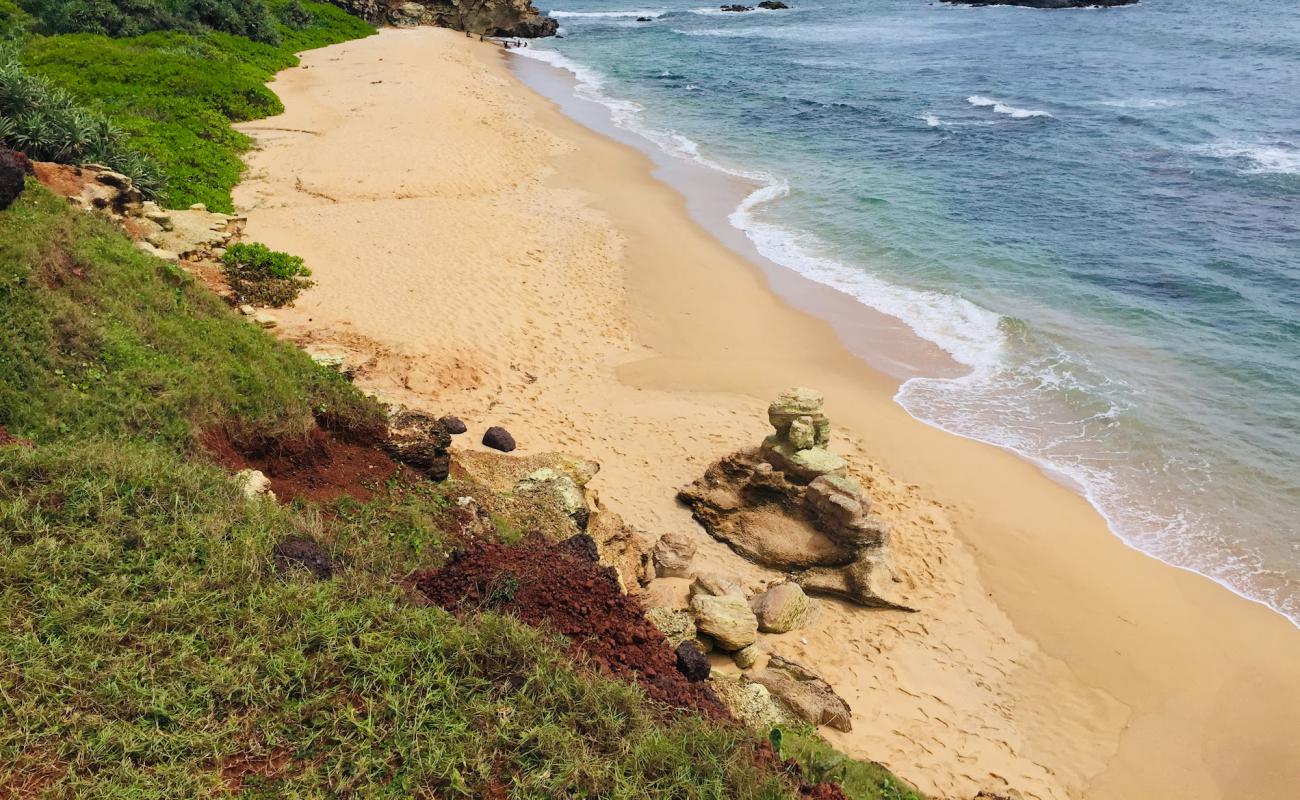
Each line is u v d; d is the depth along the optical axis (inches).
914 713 438.0
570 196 1168.8
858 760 366.6
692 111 1720.0
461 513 450.0
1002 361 794.8
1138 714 458.6
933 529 589.9
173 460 366.0
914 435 690.2
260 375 478.3
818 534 554.6
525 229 1031.6
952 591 536.7
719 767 262.1
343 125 1385.3
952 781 390.9
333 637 277.3
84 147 802.8
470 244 960.9
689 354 794.8
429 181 1151.0
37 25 1603.1
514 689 275.4
